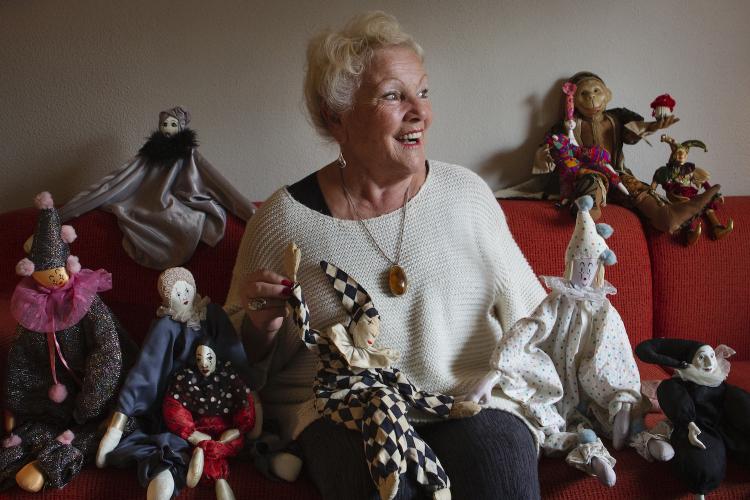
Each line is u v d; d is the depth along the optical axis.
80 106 1.95
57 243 1.38
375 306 1.38
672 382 1.35
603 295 1.40
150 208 1.76
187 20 1.91
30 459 1.33
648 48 1.99
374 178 1.42
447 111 2.00
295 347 1.45
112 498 1.29
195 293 1.45
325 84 1.37
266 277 1.33
